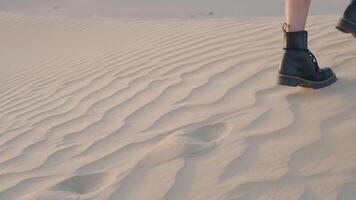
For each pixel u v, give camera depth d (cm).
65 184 320
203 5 2089
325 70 360
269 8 1917
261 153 299
